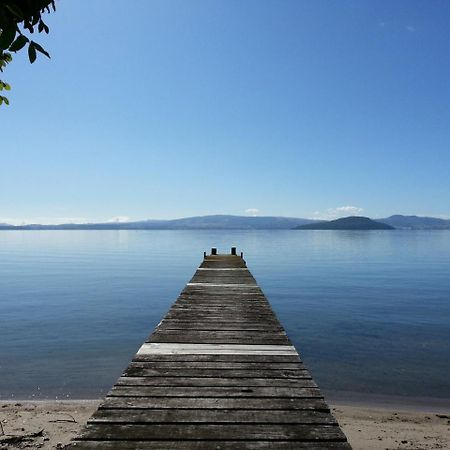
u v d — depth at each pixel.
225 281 11.54
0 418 8.25
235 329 6.06
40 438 7.21
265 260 60.59
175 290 30.16
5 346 14.54
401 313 21.34
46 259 66.56
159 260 63.25
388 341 15.60
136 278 38.25
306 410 3.27
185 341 5.38
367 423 8.33
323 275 40.34
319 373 11.92
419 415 8.88
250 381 3.92
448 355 13.73
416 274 41.38
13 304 23.91
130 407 3.27
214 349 5.02
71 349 14.21
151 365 4.37
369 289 30.58
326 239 155.38
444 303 24.44
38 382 10.91
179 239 167.12
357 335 16.56
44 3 2.21
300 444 2.72
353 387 10.82
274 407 3.31
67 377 11.34
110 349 14.26
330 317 20.27
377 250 87.31
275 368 4.32
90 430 2.88
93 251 90.38
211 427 2.95
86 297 26.67
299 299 25.94
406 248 94.88
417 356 13.63
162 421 3.03
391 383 11.12
